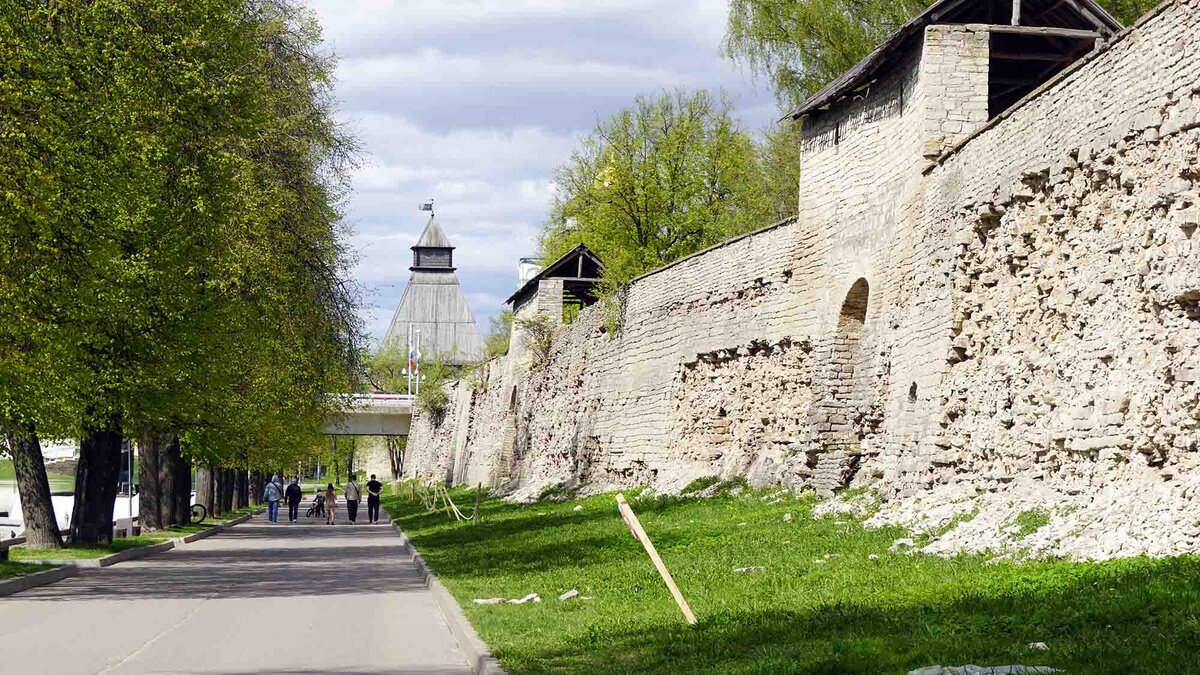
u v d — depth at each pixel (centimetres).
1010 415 2252
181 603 2130
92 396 2806
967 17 2803
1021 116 2278
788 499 3197
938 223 2609
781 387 3628
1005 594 1331
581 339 5694
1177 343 1725
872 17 4459
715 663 1179
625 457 4888
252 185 3406
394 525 5359
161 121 2775
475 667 1359
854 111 3166
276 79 3594
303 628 1766
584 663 1266
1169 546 1461
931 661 1031
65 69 2523
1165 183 1769
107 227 2547
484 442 8069
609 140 6706
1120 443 1834
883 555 1966
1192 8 1730
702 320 4262
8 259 2397
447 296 16525
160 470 4878
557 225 6912
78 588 2433
